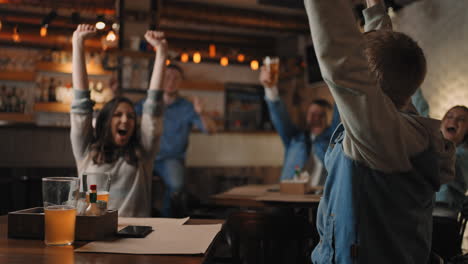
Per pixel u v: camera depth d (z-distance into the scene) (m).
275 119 3.75
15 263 0.82
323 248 0.92
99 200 1.11
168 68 4.54
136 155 1.92
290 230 1.70
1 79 5.81
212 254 1.01
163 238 1.07
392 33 0.90
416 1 3.93
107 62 5.41
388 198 0.84
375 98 0.69
